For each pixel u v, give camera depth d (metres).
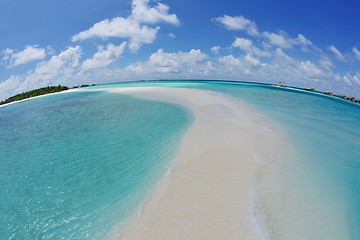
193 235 5.25
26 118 21.70
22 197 7.60
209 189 6.94
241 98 25.20
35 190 7.98
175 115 16.77
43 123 18.48
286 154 9.46
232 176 7.64
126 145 11.38
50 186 8.16
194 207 6.17
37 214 6.67
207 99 23.47
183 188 7.04
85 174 8.79
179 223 5.63
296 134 12.19
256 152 9.47
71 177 8.66
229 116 15.48
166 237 5.22
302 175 7.84
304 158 9.20
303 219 5.74
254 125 13.32
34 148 12.34
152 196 6.77
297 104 23.77
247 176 7.63
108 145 11.59
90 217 6.28
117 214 6.25
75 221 6.20
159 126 14.16
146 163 9.20
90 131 14.38
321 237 5.20
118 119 17.02
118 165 9.27
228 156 9.08
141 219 5.84
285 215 5.86
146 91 34.47
